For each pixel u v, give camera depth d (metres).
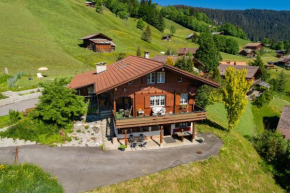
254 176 22.48
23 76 46.59
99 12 136.12
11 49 60.03
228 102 28.03
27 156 19.69
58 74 50.62
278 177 23.86
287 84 80.94
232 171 21.48
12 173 16.47
